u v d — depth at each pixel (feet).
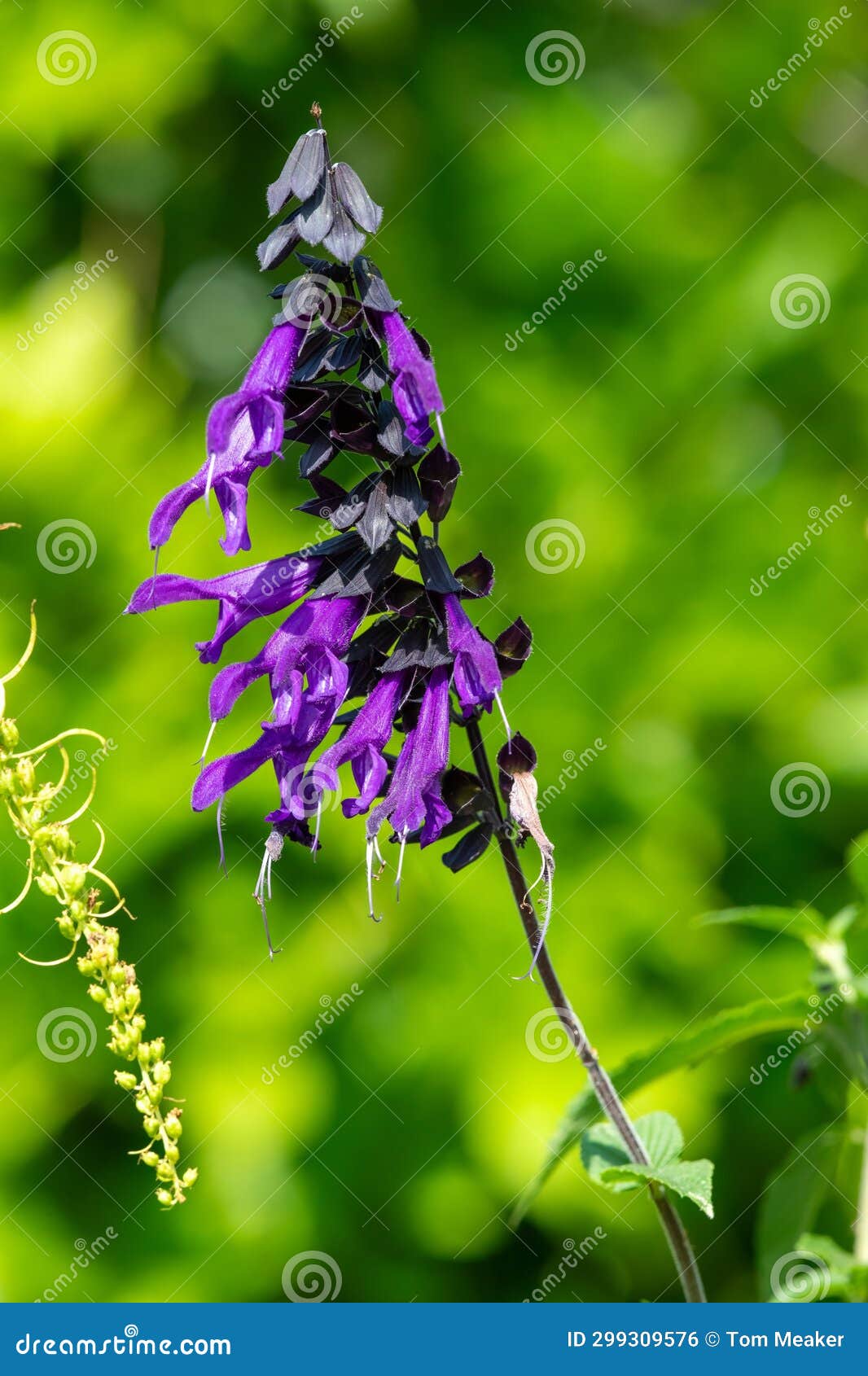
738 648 4.88
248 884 4.70
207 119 4.93
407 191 4.92
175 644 4.62
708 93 5.18
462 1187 4.74
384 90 4.89
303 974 4.70
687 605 4.86
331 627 2.83
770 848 5.02
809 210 5.11
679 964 4.85
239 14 4.67
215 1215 4.66
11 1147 4.63
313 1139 4.72
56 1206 4.70
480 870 4.70
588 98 5.03
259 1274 4.67
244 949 4.69
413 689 2.86
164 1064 2.85
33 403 4.66
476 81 4.89
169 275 5.03
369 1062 4.72
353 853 4.64
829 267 5.01
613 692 4.84
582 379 4.91
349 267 2.84
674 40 5.21
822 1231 4.03
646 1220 4.86
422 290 4.84
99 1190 4.73
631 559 4.84
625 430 4.92
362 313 2.81
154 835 4.57
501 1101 4.69
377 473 2.84
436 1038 4.70
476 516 4.81
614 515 4.85
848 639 5.01
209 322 5.07
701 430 5.00
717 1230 4.89
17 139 4.71
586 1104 3.12
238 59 4.77
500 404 4.78
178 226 5.03
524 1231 4.94
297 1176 4.71
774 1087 4.82
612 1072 3.19
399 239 4.88
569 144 4.84
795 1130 4.86
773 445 5.11
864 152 5.24
